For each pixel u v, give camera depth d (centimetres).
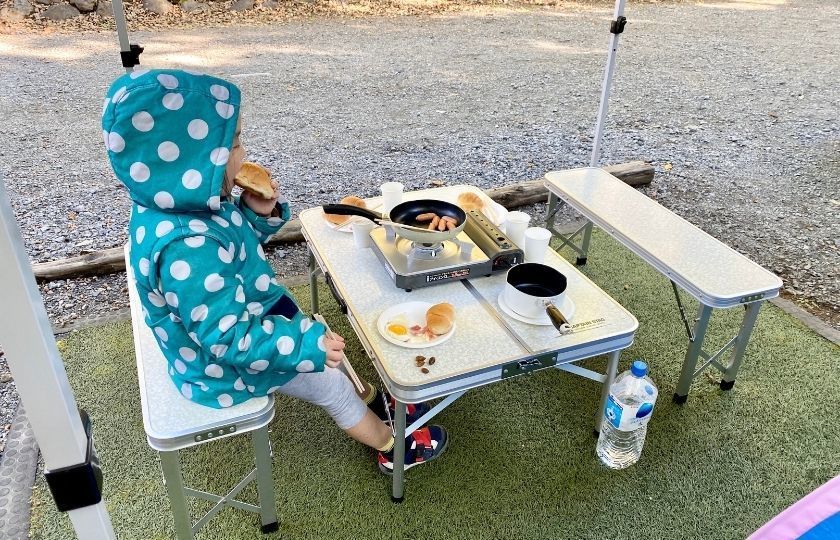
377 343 174
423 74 614
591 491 193
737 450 207
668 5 959
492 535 179
